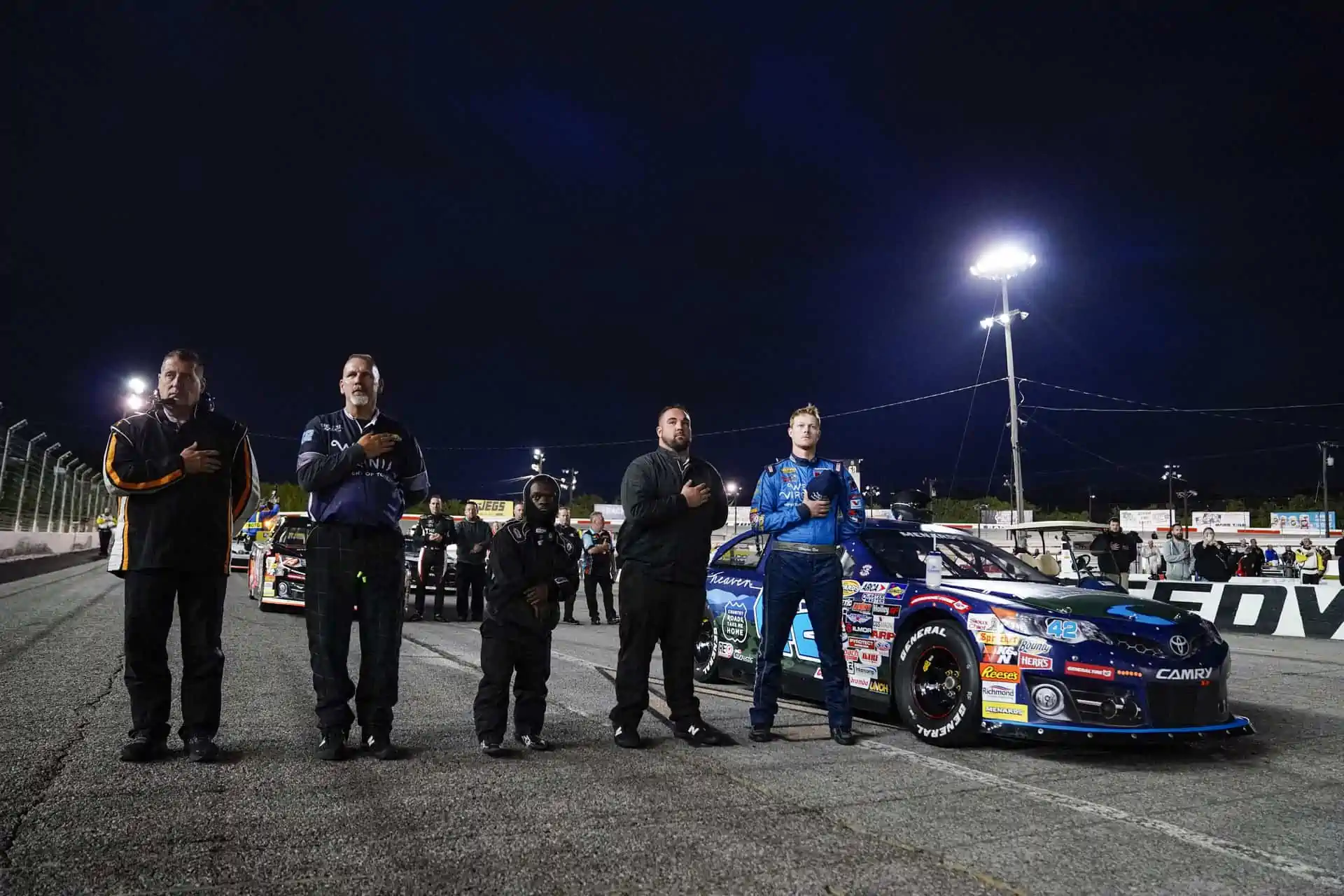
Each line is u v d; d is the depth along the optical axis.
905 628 4.82
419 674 6.16
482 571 11.53
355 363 3.95
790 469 4.78
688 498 4.21
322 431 3.84
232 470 3.75
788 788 3.47
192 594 3.60
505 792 3.27
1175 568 14.41
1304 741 4.85
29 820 2.75
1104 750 4.43
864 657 5.07
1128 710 4.06
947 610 4.55
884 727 4.93
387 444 3.79
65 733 3.93
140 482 3.42
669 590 4.23
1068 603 4.44
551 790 3.33
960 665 4.38
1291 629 12.08
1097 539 11.99
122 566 3.49
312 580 3.77
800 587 4.54
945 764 4.00
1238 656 9.38
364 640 3.81
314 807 3.01
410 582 12.17
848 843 2.83
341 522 3.76
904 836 2.92
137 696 3.53
